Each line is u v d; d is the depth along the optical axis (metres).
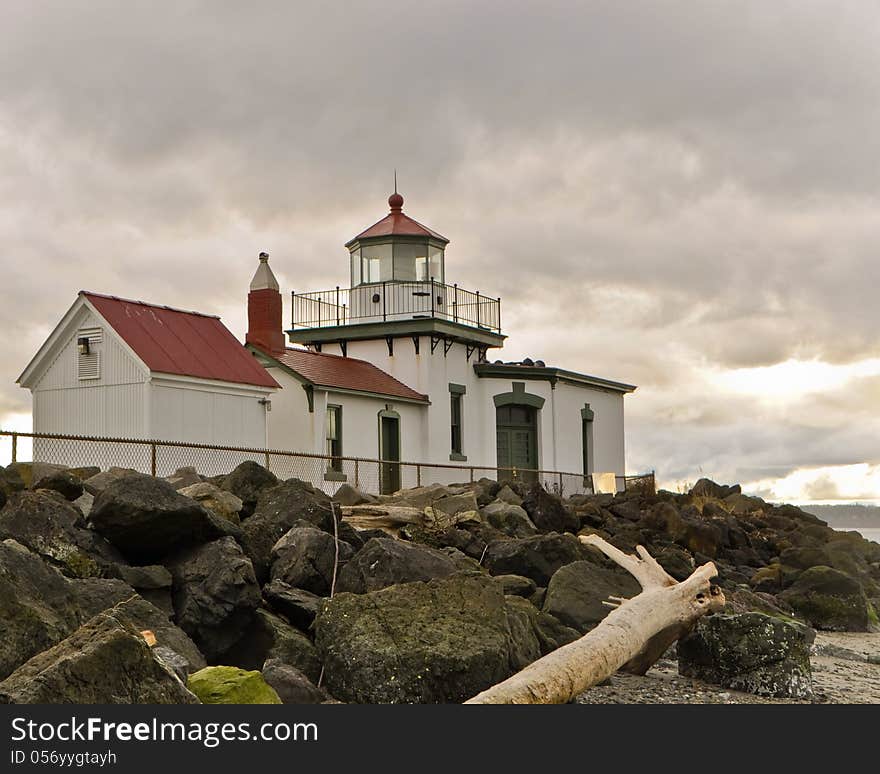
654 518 24.02
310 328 36.72
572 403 40.31
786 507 34.09
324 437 30.62
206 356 26.61
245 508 15.03
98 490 14.09
